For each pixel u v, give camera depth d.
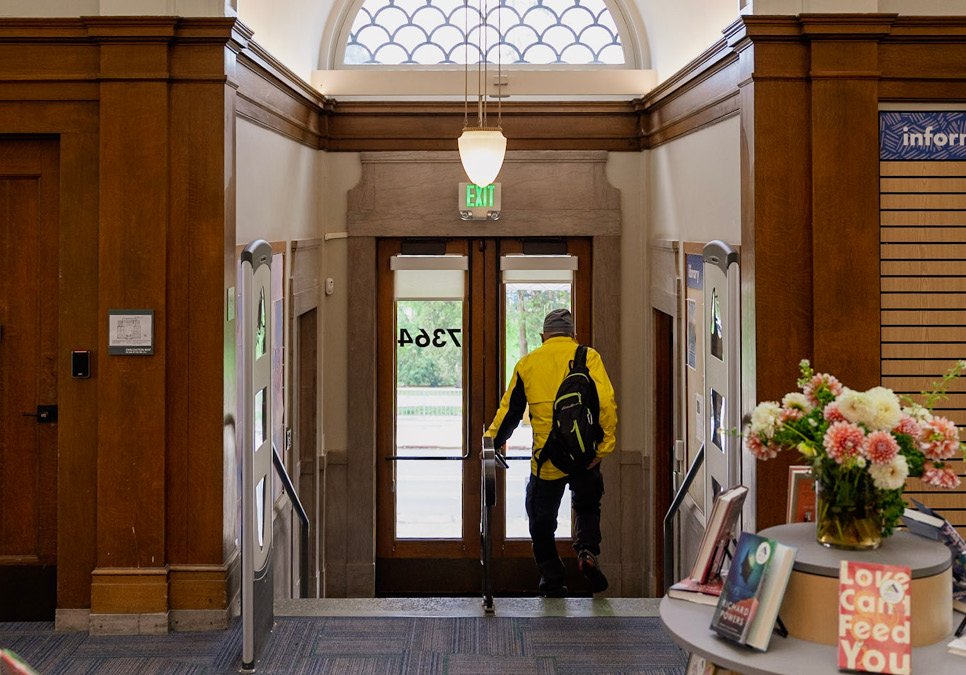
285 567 6.09
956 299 4.55
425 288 7.54
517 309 7.54
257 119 5.18
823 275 4.43
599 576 5.00
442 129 7.30
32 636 4.43
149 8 4.38
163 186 4.43
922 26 4.42
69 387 4.52
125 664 4.09
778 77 4.39
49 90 4.46
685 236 6.00
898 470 2.63
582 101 7.26
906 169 4.52
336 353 7.42
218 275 4.46
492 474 4.63
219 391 4.49
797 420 2.85
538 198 7.36
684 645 2.70
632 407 7.45
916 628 2.67
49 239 4.58
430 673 3.96
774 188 4.42
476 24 7.45
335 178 7.36
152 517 4.48
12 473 4.64
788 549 2.65
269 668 4.00
